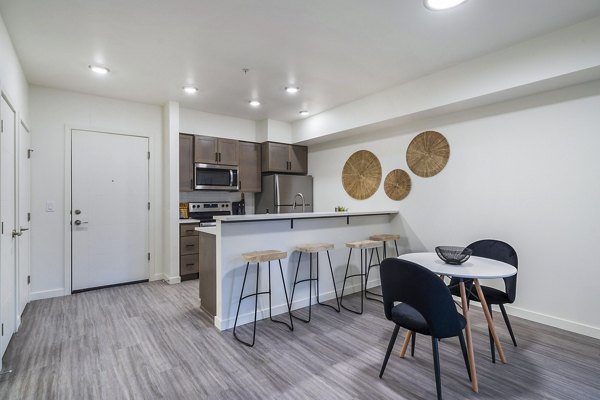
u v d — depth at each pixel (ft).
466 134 11.31
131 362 7.37
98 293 12.57
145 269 14.29
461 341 6.57
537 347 8.09
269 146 17.01
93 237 13.02
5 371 6.89
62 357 7.57
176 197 14.25
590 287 8.71
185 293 12.62
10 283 8.29
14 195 8.93
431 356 7.67
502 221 10.43
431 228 12.42
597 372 6.93
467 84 10.03
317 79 11.45
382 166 14.35
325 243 11.60
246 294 9.68
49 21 7.64
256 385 6.50
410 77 11.30
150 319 9.95
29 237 11.37
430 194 12.47
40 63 9.95
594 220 8.64
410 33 8.32
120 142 13.65
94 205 13.03
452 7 7.19
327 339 8.60
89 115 12.94
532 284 9.78
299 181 17.51
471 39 8.66
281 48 9.13
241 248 9.55
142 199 14.19
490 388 6.38
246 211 18.03
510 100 10.18
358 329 9.27
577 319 8.92
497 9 7.27
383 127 13.92
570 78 8.41
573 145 8.96
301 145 18.19
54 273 12.14
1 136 7.44
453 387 6.42
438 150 12.14
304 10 7.29
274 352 7.86
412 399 6.04
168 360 7.47
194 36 8.44
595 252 8.63
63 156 12.37
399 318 6.38
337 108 14.79
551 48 8.31
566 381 6.61
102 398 6.07
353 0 6.92
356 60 9.93
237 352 7.86
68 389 6.34
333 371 7.02
